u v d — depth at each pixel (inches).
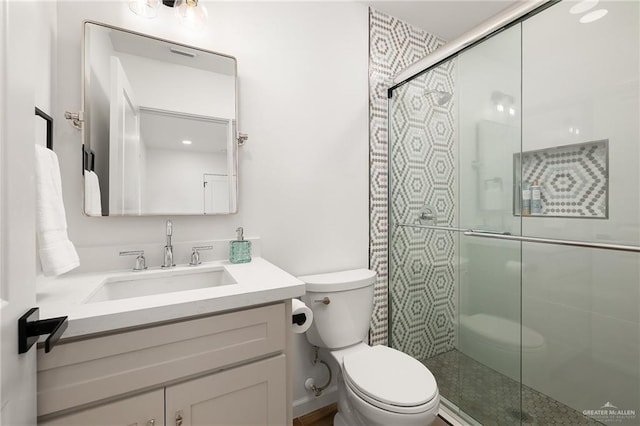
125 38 42.1
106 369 25.0
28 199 20.2
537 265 50.6
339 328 52.5
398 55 71.2
